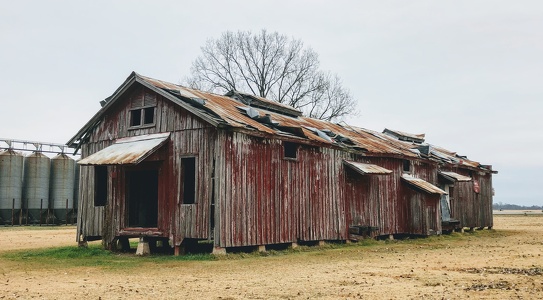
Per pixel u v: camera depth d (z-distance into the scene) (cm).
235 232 1766
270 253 1883
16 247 2277
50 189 4550
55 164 4550
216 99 2220
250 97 2400
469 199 3672
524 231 3659
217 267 1501
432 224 2802
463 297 984
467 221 3581
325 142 2236
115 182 2030
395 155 2772
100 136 2152
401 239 2747
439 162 3269
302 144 2139
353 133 3009
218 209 1712
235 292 1059
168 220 1845
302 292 1055
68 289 1128
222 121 1744
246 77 5406
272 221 1938
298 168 2111
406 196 2853
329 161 2319
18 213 4375
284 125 2072
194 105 1862
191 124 1842
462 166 3562
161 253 1897
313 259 1723
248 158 1856
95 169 2130
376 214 2620
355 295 1016
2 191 4288
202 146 1797
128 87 2016
